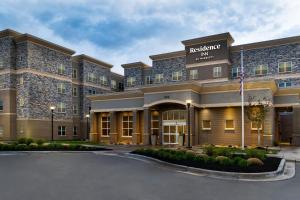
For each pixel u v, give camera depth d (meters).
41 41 42.22
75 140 45.38
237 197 8.91
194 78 38.38
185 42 39.25
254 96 27.38
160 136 32.38
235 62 37.19
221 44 36.81
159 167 15.16
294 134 30.12
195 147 27.00
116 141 35.53
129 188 10.05
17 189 9.81
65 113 46.56
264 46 35.62
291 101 29.89
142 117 34.25
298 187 10.39
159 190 9.78
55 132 44.34
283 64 34.31
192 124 28.70
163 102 29.84
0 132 41.06
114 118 35.78
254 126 28.05
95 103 37.78
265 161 15.88
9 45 40.97
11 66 40.84
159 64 43.03
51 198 8.63
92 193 9.27
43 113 42.31
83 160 18.06
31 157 19.84
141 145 31.45
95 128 38.09
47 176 12.33
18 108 40.84
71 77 48.34
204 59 37.84
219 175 12.64
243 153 18.34
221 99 29.31
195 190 9.81
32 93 40.62
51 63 44.38
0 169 14.28
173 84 28.86
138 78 48.16
